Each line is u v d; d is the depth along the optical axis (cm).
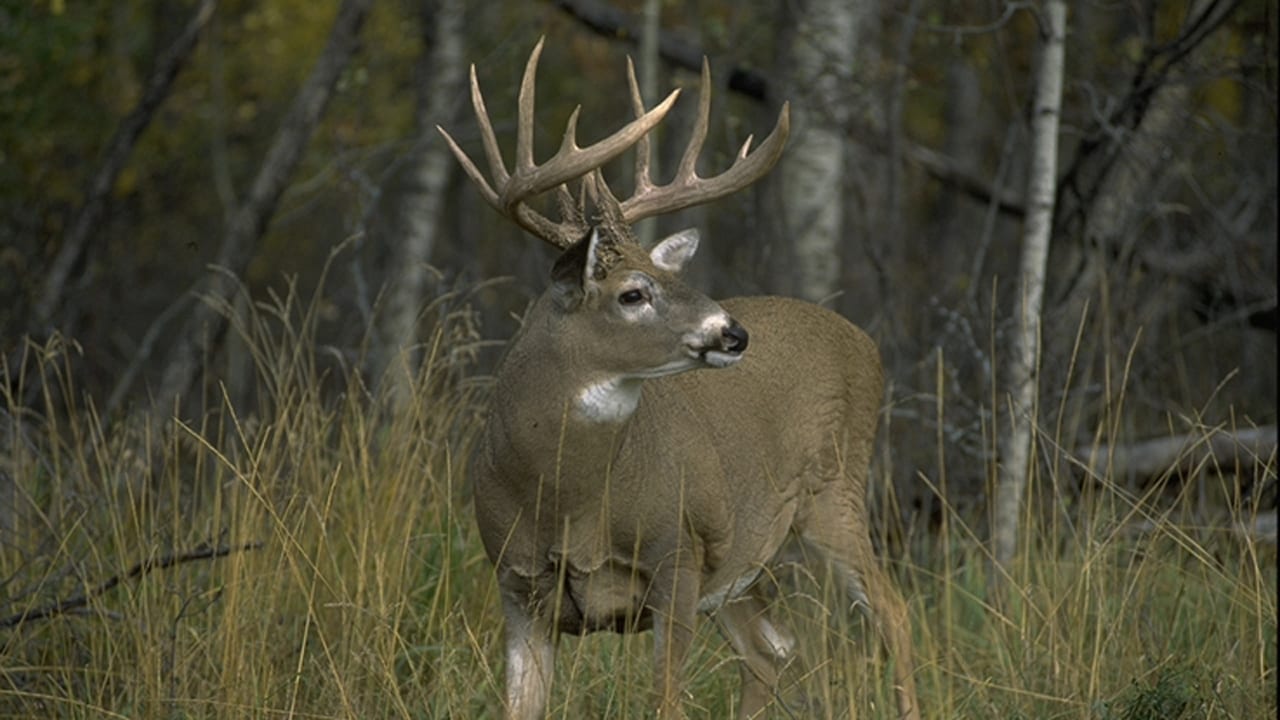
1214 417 2153
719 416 1391
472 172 1358
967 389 2147
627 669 1323
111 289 3303
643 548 1298
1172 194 2714
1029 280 1872
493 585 1524
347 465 1532
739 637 1490
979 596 1686
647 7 2623
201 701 1279
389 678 1277
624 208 1371
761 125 2822
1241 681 1346
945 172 2573
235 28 3703
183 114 3622
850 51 2386
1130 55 2408
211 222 3794
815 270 2358
